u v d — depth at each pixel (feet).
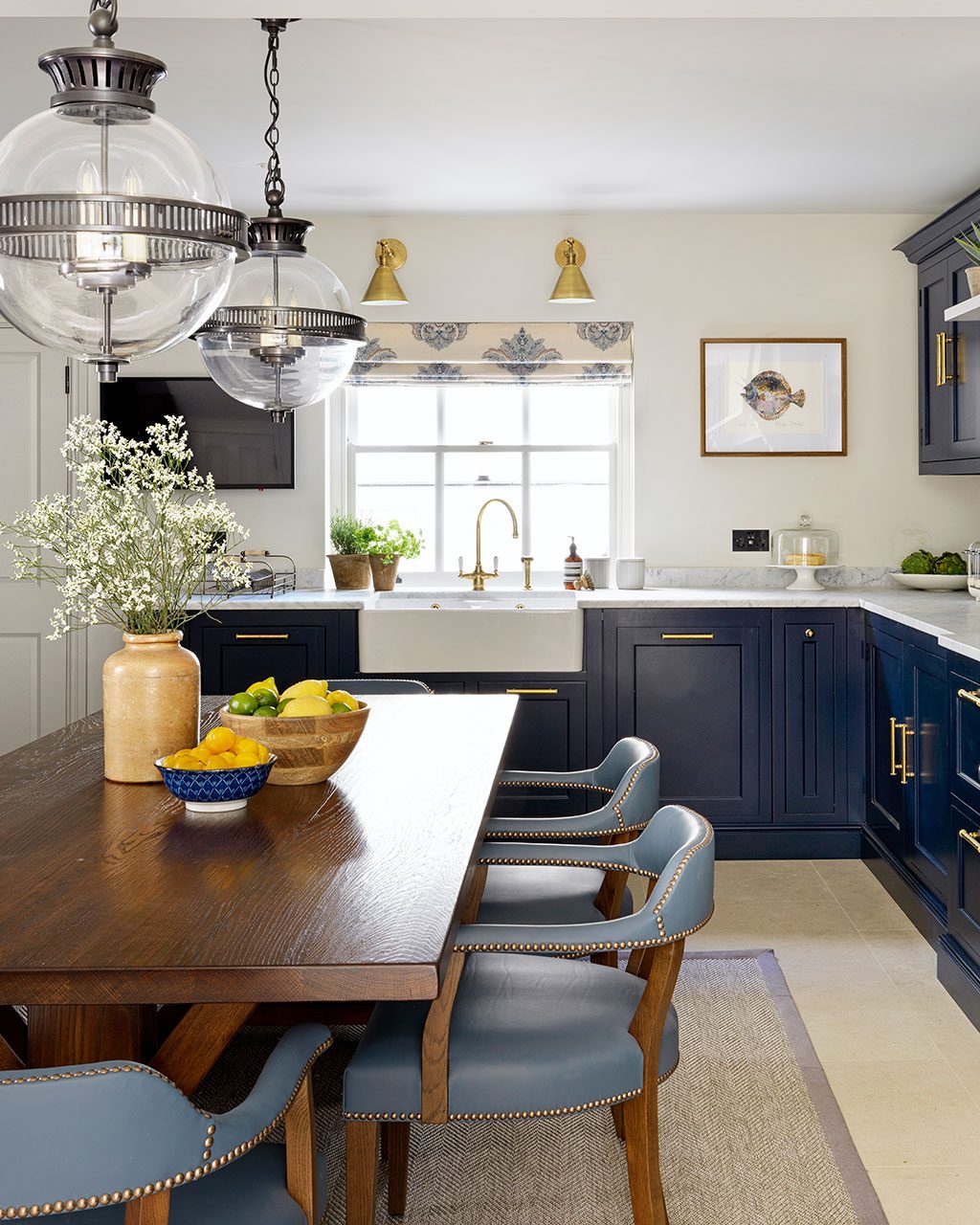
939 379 16.34
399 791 8.06
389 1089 6.39
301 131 13.39
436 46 11.00
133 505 8.05
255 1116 4.80
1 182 4.78
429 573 18.49
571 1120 9.07
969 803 11.00
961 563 17.01
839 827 16.12
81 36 10.75
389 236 17.49
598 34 10.77
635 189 16.06
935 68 11.62
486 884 9.25
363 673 15.96
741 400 17.63
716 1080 9.66
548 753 16.14
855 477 17.67
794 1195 8.01
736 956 12.39
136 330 5.06
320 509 17.72
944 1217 7.75
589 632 16.02
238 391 7.81
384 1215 7.82
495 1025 6.71
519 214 17.31
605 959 9.20
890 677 14.43
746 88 12.16
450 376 17.67
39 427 17.33
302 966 4.99
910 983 11.73
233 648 15.97
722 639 16.01
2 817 7.43
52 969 4.95
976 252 13.34
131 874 6.25
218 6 8.45
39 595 17.35
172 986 4.98
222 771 7.36
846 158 14.65
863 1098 9.41
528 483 18.47
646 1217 6.68
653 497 17.79
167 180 4.85
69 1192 4.19
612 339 17.56
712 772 16.11
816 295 17.54
